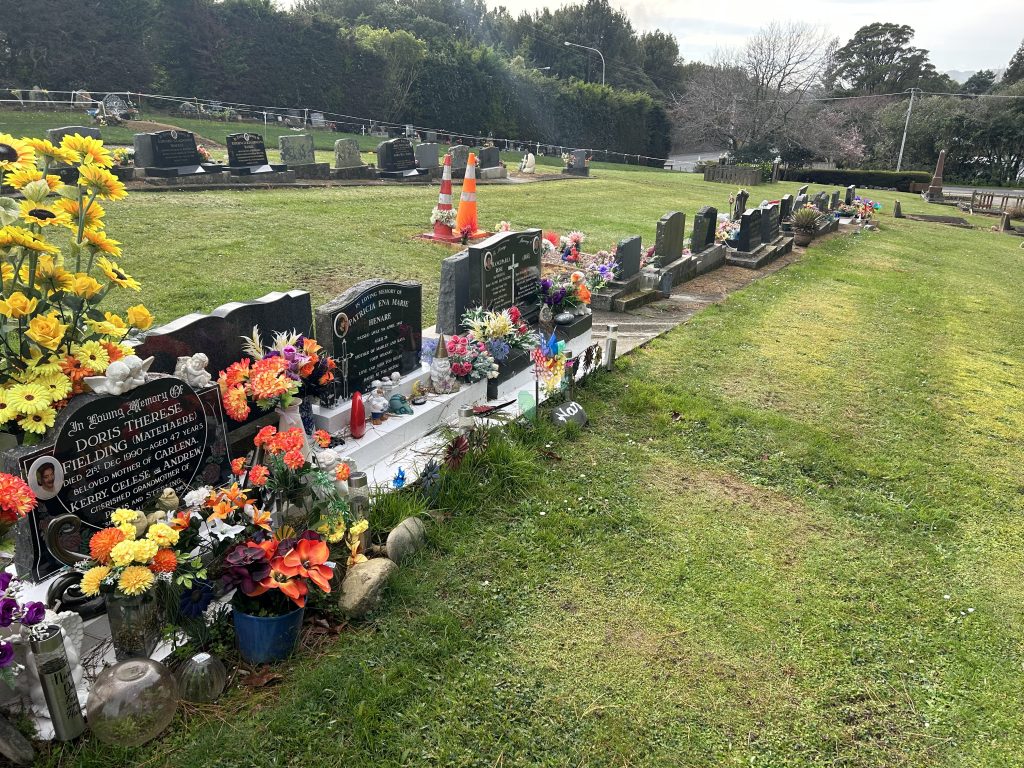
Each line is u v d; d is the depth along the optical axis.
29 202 4.31
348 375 6.54
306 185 21.16
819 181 50.53
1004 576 5.85
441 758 3.76
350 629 4.57
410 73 45.44
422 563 5.26
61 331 4.19
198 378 5.08
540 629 4.77
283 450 4.71
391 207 18.91
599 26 78.81
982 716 4.37
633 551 5.71
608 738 3.98
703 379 9.59
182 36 37.31
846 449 7.86
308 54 41.31
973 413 9.30
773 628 4.98
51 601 4.00
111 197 4.60
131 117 31.39
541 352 7.93
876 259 20.00
